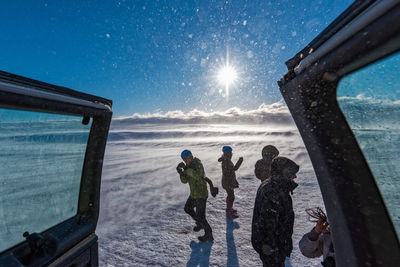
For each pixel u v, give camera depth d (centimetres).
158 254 328
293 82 59
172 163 1164
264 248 164
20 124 86
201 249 335
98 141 126
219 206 505
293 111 63
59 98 92
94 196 126
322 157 56
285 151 1425
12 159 88
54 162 107
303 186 620
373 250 47
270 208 162
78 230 114
